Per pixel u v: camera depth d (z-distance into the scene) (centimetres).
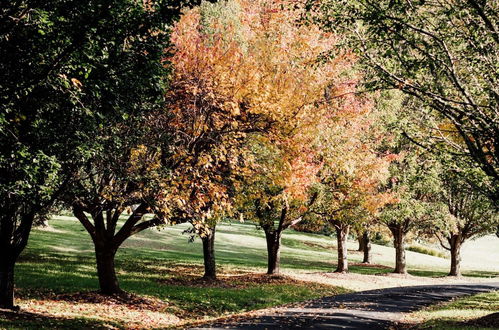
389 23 1098
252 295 2102
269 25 1917
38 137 962
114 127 1197
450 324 1382
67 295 1703
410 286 2898
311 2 1167
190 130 1458
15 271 2053
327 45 1859
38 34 805
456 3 1066
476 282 3612
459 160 1337
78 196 1396
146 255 3238
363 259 4766
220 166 1634
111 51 973
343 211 2723
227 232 5647
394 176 2956
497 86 1116
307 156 1978
